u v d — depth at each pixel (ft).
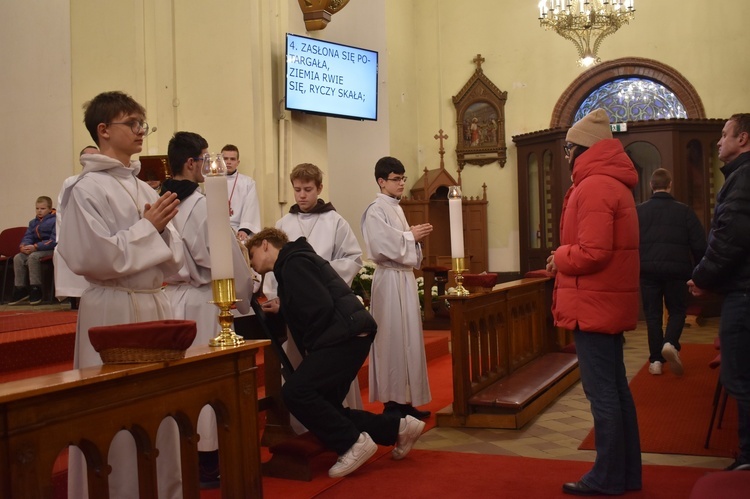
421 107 44.42
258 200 22.59
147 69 24.43
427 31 44.45
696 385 19.84
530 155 41.57
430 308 30.42
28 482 6.48
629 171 11.26
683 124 37.40
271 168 23.89
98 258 9.05
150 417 7.86
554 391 18.98
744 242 11.11
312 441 13.08
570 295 11.33
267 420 14.82
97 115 9.77
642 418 16.53
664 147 37.50
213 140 23.97
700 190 37.93
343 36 34.53
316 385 12.43
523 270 41.63
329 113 24.63
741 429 11.75
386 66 38.22
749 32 38.91
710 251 11.43
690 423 15.92
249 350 9.36
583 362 11.45
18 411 6.43
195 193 12.52
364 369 21.16
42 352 17.15
